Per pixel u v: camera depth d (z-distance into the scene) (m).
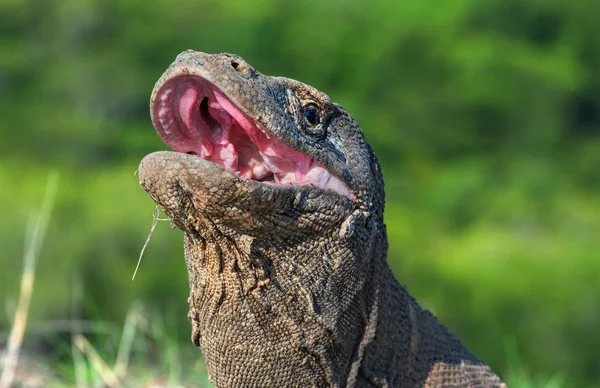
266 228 8.50
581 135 59.72
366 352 9.86
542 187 55.88
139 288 37.22
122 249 39.75
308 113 9.30
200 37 63.28
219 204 8.13
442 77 60.19
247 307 8.91
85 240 39.56
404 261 49.16
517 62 59.91
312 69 61.78
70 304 32.69
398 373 10.29
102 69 61.19
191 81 8.35
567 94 59.44
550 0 61.97
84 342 15.39
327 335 9.28
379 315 9.93
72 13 64.12
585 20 61.41
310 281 8.98
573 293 46.50
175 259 39.50
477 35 62.75
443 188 55.62
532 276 48.00
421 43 61.19
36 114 60.69
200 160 7.99
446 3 64.19
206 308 9.07
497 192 55.94
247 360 9.22
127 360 16.08
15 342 13.74
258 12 64.00
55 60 64.06
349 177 9.26
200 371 15.70
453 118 59.09
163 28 63.75
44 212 14.65
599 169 56.94
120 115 61.25
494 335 43.59
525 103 59.19
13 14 65.94
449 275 48.22
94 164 56.69
